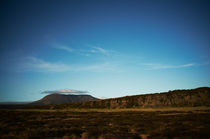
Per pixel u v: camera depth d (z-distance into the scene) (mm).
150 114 33156
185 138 11344
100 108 68125
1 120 25656
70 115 35938
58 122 22328
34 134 13602
